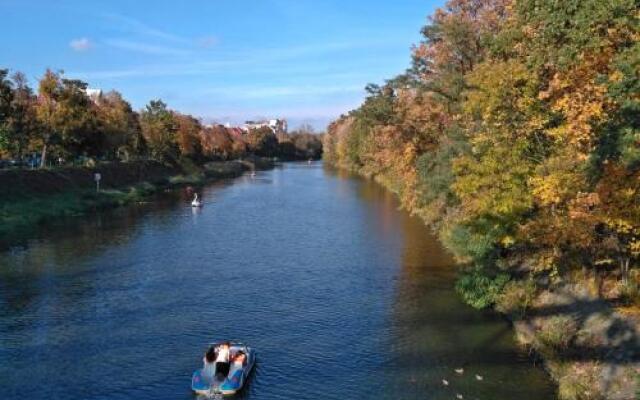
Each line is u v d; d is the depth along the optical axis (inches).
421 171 2277.3
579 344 1032.2
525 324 1208.2
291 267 1777.8
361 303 1423.5
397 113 2635.3
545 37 940.0
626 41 829.8
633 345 933.2
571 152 1053.8
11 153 3307.1
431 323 1279.5
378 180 4763.8
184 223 2635.3
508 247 1520.7
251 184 4805.6
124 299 1476.4
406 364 1076.5
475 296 1386.6
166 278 1669.5
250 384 1011.3
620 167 858.1
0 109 2760.8
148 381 1027.9
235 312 1373.0
